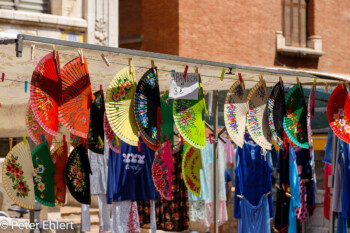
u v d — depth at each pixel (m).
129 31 16.39
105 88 7.83
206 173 10.30
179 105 6.75
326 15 18.47
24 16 11.48
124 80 6.14
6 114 6.62
